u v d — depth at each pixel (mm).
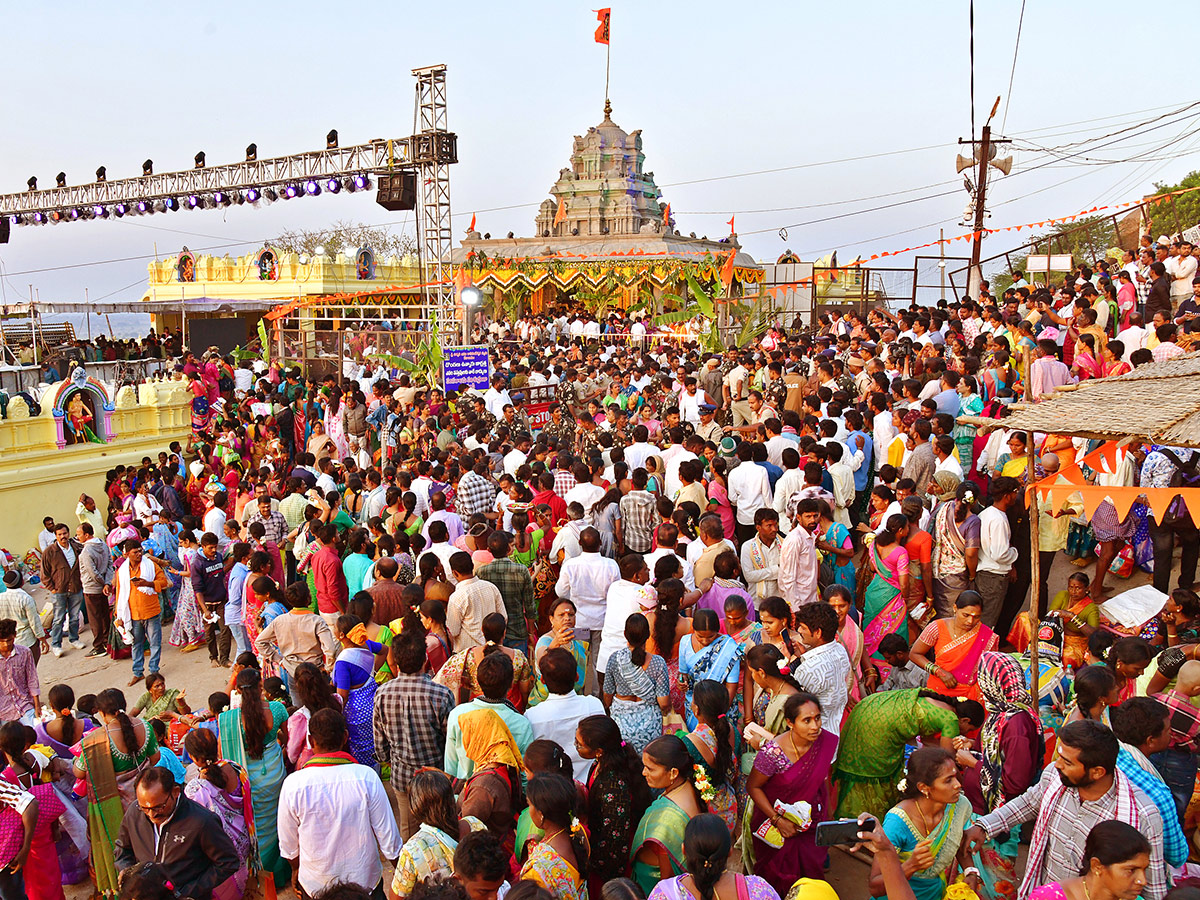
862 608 7730
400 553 8555
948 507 7461
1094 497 4832
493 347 24922
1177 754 4633
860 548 8727
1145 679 5469
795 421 10109
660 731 5410
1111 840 3346
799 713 4711
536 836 4352
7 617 10016
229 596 9773
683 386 14656
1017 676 5109
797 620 5406
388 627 6984
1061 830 4000
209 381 22078
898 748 5219
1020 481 7664
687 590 7312
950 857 4320
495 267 32969
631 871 4488
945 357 13531
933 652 6277
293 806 4938
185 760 6719
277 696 6453
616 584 6871
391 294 37094
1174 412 4617
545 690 6441
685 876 3670
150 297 43531
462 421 14547
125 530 12227
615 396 15844
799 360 14117
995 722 5117
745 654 5500
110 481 16344
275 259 40000
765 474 8922
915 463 8586
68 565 11836
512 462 11266
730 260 30594
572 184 43219
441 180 22859
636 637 5445
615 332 28922
